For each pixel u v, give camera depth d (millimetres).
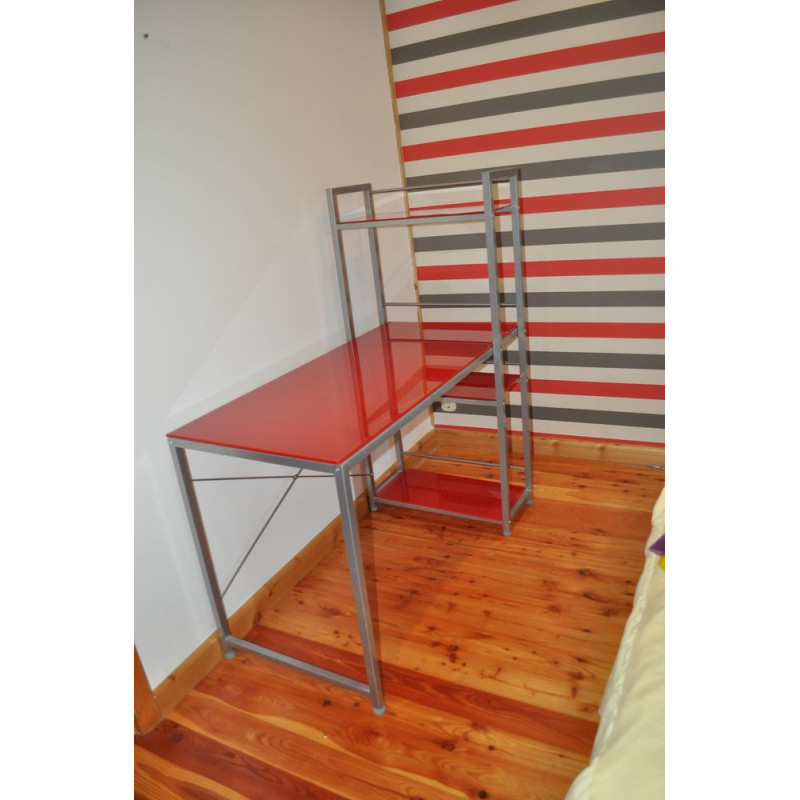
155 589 1738
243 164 1936
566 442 2945
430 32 2611
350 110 2455
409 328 2592
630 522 2410
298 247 2197
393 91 2760
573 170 2531
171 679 1782
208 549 1823
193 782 1555
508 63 2512
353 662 1886
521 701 1670
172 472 1765
